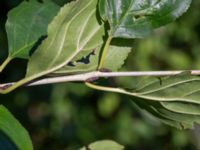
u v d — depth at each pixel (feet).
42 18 1.31
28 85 1.18
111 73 1.20
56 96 4.02
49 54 1.18
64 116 4.13
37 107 3.94
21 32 1.29
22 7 1.32
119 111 4.38
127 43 1.24
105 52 1.19
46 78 1.19
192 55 4.66
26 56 1.28
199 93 1.21
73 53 1.19
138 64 4.40
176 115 1.25
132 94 1.23
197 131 4.40
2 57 3.16
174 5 1.19
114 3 1.18
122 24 1.19
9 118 1.11
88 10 1.19
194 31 4.66
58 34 1.18
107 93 4.33
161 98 1.23
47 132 4.11
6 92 1.17
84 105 4.27
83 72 1.20
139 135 4.34
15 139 1.09
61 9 1.18
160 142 4.42
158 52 4.52
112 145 1.35
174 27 4.61
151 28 1.19
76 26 1.19
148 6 1.19
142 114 4.36
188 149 4.44
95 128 4.30
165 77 1.19
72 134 4.17
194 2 4.61
